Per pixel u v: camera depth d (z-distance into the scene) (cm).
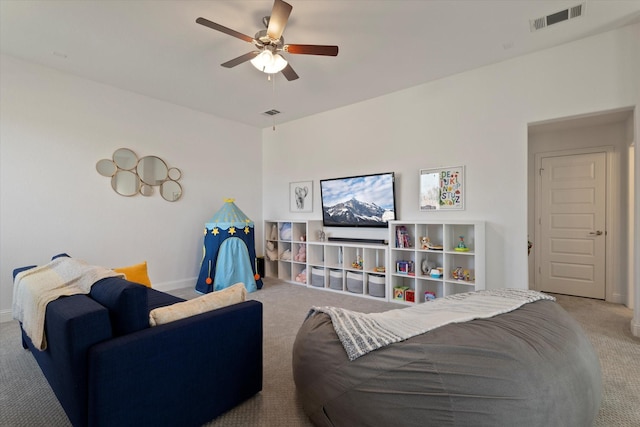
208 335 167
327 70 359
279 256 537
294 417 174
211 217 514
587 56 301
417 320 183
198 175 498
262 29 274
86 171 382
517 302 211
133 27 275
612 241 405
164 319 161
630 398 188
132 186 423
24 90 338
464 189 371
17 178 335
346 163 477
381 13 256
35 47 310
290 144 552
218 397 172
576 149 433
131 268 316
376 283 406
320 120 509
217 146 524
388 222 405
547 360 143
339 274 445
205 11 252
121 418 135
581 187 430
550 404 131
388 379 139
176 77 376
